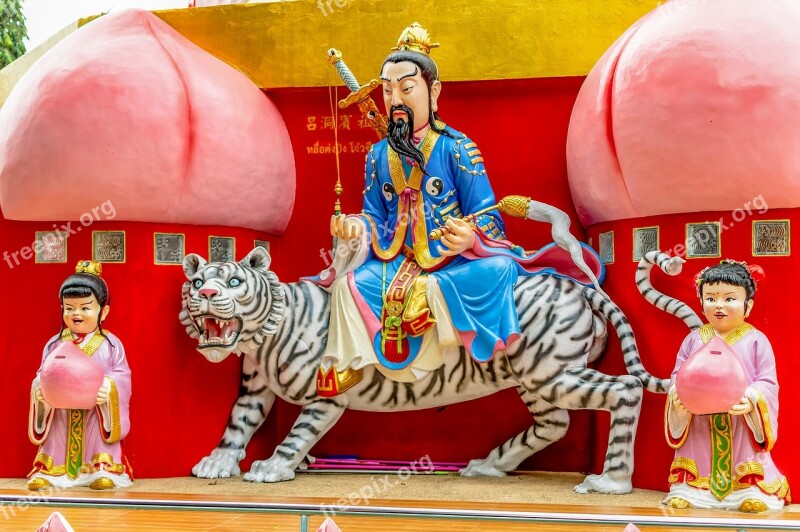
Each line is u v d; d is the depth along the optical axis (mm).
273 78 7059
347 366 6180
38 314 6500
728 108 5574
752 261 5781
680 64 5711
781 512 5336
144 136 6164
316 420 6391
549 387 6113
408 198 6438
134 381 6340
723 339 5609
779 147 5543
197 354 6543
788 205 5688
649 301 5980
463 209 6453
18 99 6453
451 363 6270
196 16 7160
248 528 5359
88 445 6086
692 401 5363
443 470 6801
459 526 5406
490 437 6906
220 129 6398
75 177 6160
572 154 6430
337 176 7148
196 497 5633
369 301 6270
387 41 6957
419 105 6320
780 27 5711
